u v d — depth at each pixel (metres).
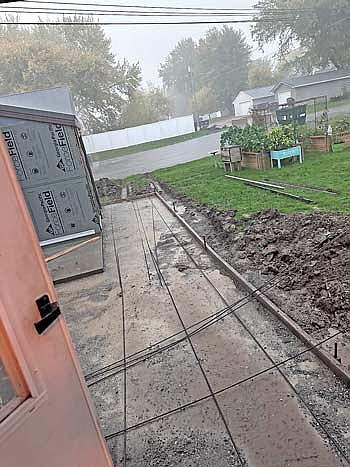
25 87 22.30
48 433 0.84
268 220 5.29
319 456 1.78
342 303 2.90
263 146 9.38
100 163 18.09
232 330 2.93
